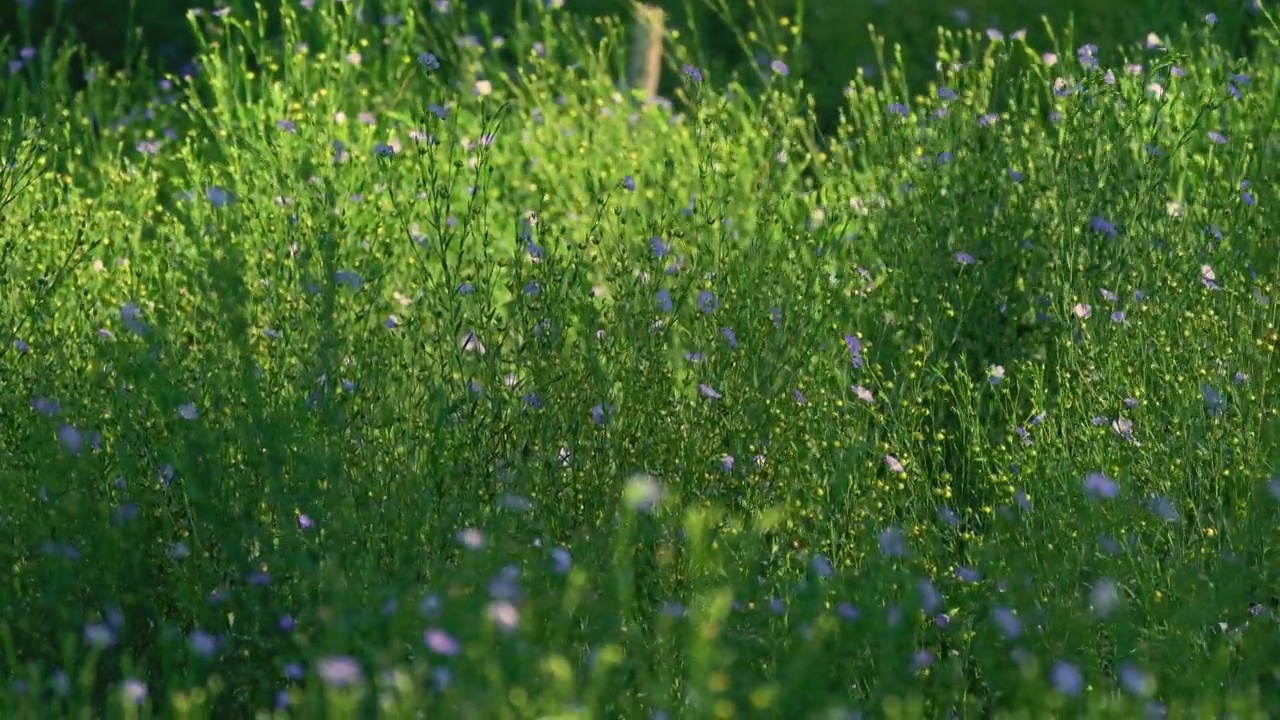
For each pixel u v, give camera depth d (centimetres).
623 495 516
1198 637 476
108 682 475
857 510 538
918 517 565
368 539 490
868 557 497
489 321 571
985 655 463
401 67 1004
